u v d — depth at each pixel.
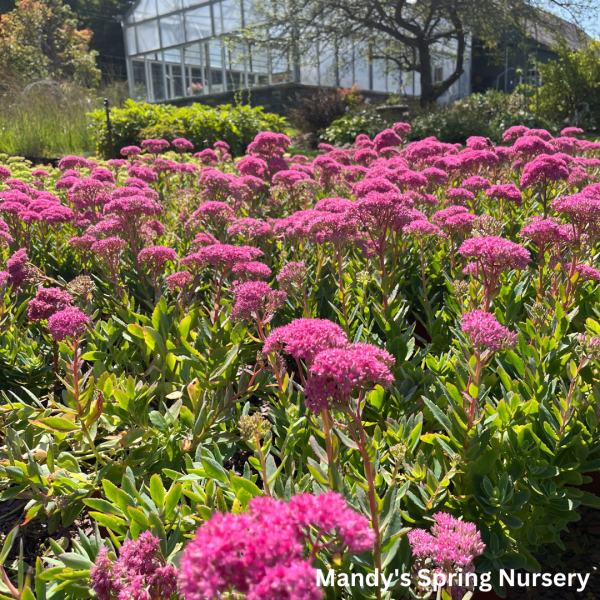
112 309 3.96
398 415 2.64
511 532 2.25
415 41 27.42
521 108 26.11
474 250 2.69
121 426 2.80
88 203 5.26
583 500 2.29
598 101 26.44
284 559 1.00
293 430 2.43
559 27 27.31
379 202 3.34
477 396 2.15
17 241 4.79
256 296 2.66
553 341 2.73
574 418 2.39
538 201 5.77
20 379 3.28
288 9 26.97
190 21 32.56
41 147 14.52
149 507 1.96
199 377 2.77
